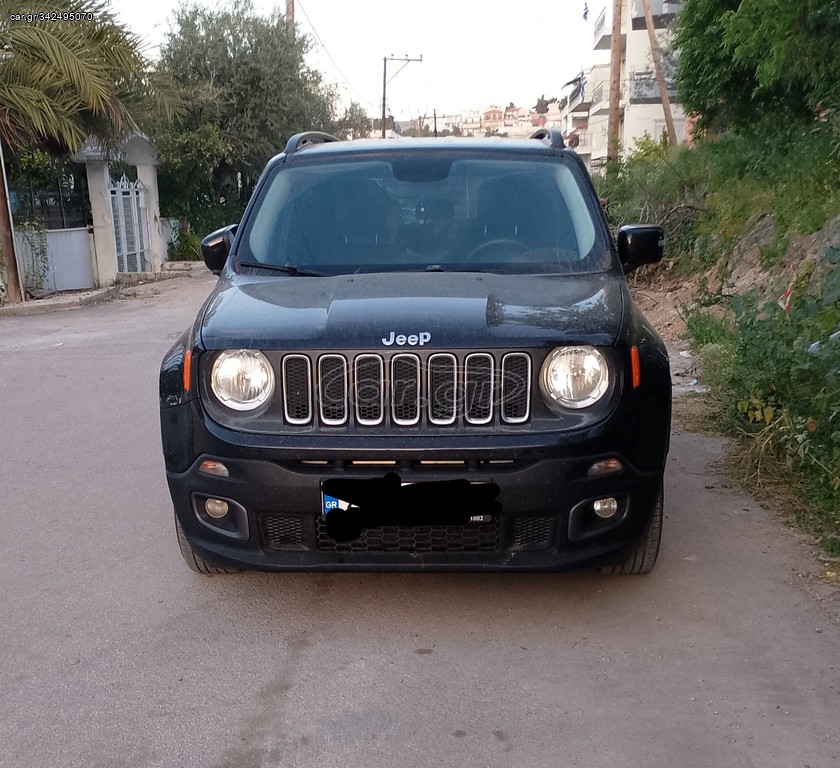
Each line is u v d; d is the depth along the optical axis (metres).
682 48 14.62
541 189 4.63
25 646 3.63
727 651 3.46
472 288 3.86
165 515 5.07
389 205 4.57
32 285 16.67
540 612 3.80
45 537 4.78
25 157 16.05
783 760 2.82
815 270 8.08
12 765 2.88
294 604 3.94
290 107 25.75
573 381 3.41
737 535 4.52
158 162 22.67
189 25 25.39
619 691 3.22
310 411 3.42
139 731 3.05
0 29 14.18
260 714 3.13
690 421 6.43
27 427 7.02
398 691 3.25
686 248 12.86
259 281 4.20
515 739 2.96
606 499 3.50
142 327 12.19
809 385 5.10
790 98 12.66
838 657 3.39
